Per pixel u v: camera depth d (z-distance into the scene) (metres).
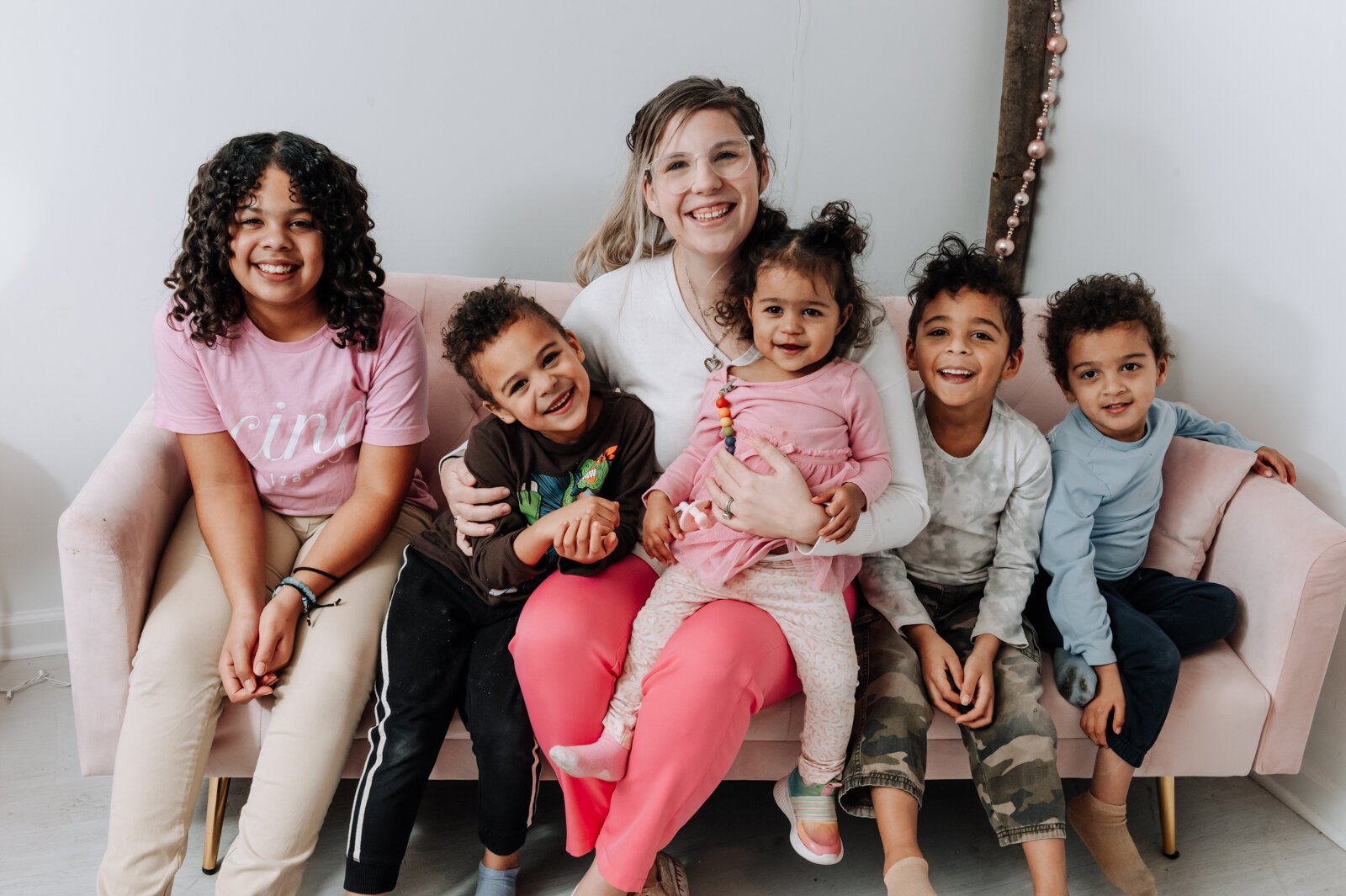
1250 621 1.49
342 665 1.32
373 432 1.48
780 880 1.52
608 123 1.99
